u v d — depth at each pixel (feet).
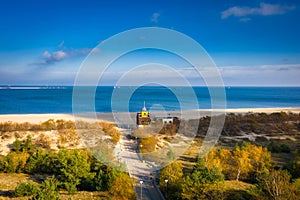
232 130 179.52
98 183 84.94
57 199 66.80
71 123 178.91
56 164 100.42
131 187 76.89
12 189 86.12
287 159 123.65
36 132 167.32
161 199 74.84
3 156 116.16
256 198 71.61
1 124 178.29
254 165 99.60
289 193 67.10
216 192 72.43
